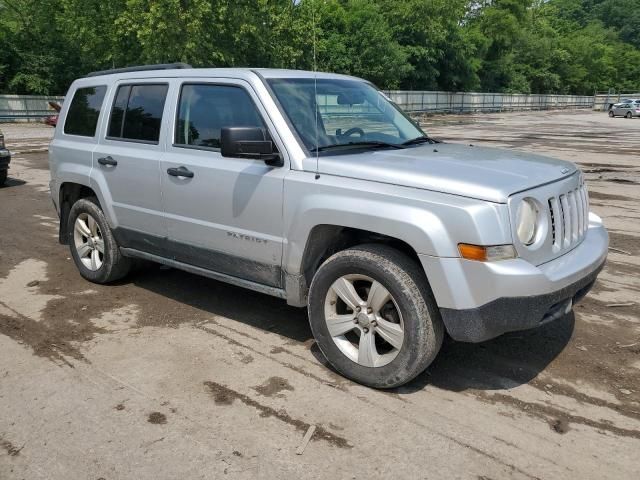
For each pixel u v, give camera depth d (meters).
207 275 4.47
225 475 2.77
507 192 3.14
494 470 2.79
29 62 36.88
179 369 3.82
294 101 4.00
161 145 4.55
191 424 3.19
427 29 49.09
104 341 4.26
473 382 3.64
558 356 4.00
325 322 3.66
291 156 3.75
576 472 2.78
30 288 5.46
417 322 3.26
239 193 3.97
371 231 3.35
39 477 2.77
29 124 33.47
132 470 2.81
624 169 13.47
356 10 44.44
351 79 4.77
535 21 76.56
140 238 4.87
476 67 56.25
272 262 3.92
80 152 5.30
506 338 4.28
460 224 3.09
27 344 4.23
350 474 2.76
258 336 4.33
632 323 4.59
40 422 3.22
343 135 4.07
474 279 3.09
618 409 3.34
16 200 10.05
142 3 28.97
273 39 34.38
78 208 5.46
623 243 7.07
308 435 3.07
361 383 3.59
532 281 3.08
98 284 5.54
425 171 3.39
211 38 31.05
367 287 3.59
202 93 4.33
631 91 95.12
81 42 35.56
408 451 2.93
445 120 39.16
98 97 5.27
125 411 3.32
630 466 2.82
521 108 62.97
